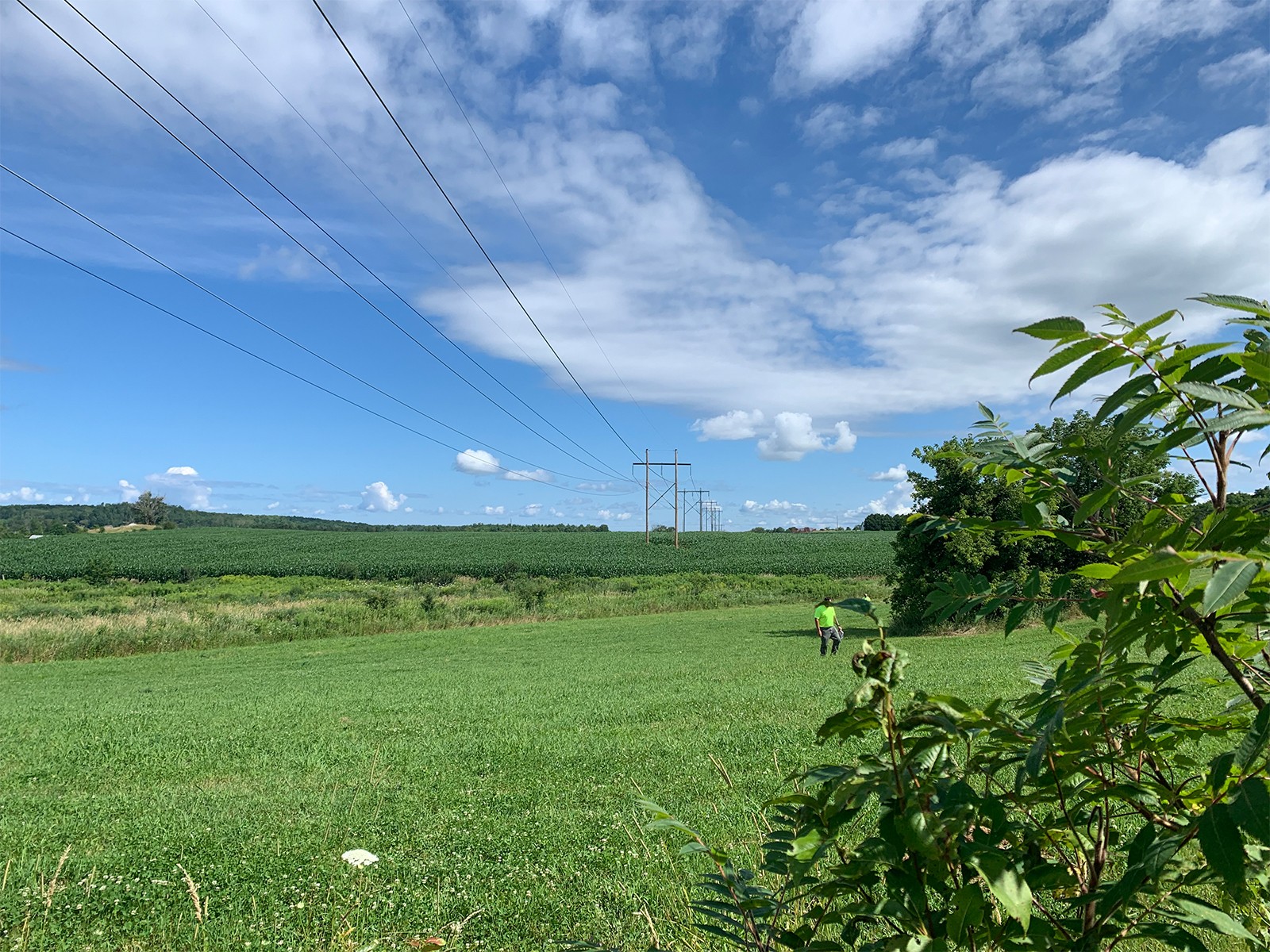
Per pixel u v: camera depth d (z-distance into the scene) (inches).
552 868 235.8
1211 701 286.7
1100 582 59.1
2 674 963.3
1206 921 46.9
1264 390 52.1
